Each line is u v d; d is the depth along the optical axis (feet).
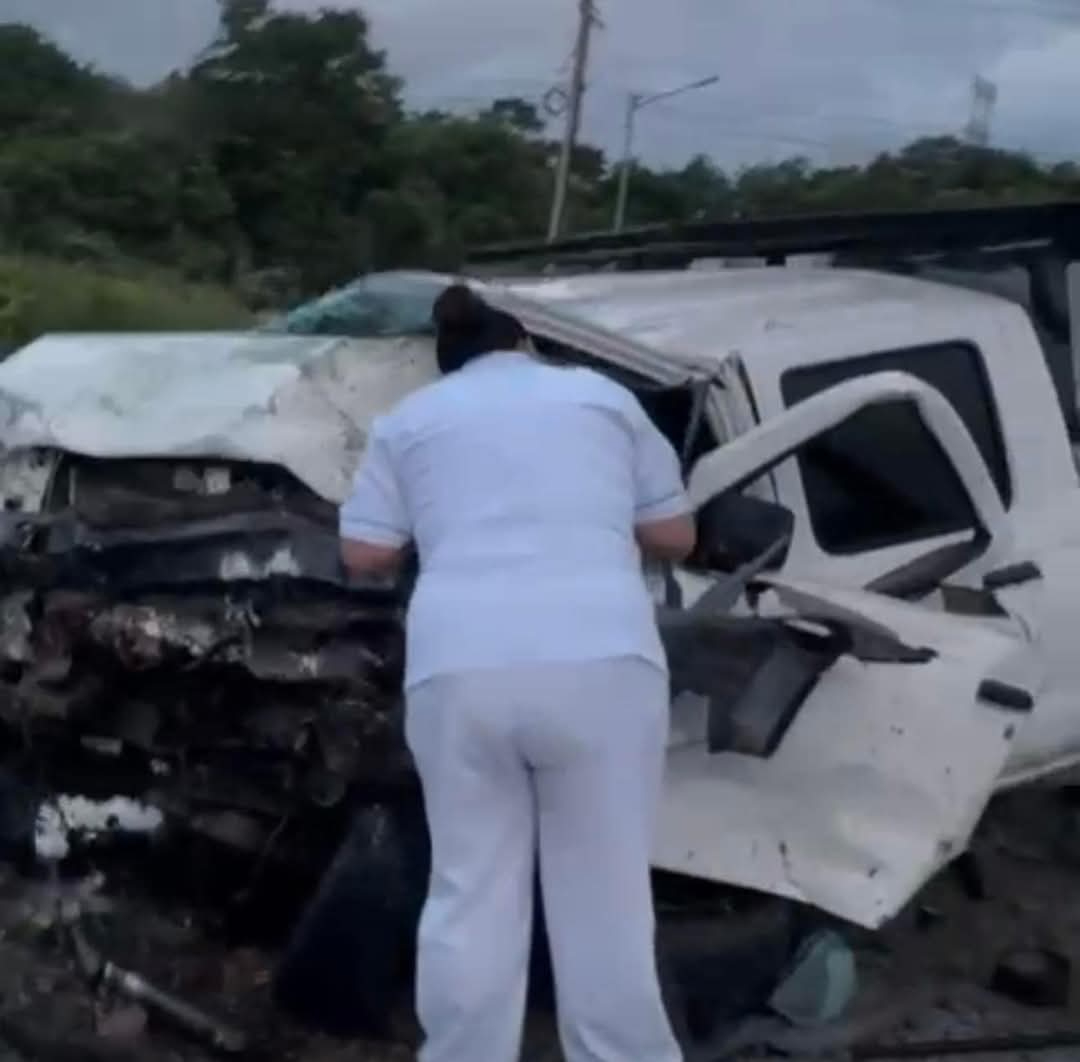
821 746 16.10
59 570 16.43
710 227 24.04
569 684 12.83
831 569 18.02
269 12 151.64
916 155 150.61
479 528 13.25
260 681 15.66
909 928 19.85
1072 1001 18.33
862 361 18.86
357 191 152.97
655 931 15.40
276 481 16.78
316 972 15.60
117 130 147.43
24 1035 16.02
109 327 111.24
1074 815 22.67
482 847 13.10
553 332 18.20
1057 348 21.30
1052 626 19.31
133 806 17.07
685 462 17.29
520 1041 13.98
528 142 158.51
